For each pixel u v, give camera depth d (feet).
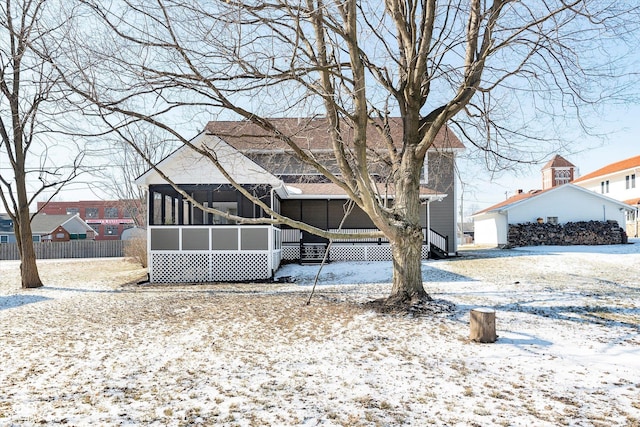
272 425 11.51
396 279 28.84
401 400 13.17
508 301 29.48
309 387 14.51
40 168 46.32
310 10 20.48
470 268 48.60
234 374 16.08
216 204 63.16
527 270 45.78
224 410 12.58
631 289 33.42
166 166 48.21
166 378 15.72
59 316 28.86
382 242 63.00
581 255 56.59
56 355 19.08
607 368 15.94
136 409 12.74
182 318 27.25
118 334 23.15
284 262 62.59
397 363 17.08
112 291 41.96
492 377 15.21
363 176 23.80
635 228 103.76
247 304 31.94
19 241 46.29
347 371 16.20
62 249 106.52
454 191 68.33
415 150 28.40
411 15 27.73
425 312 26.09
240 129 26.35
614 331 21.40
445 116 26.21
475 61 27.66
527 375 15.34
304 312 28.22
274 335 22.35
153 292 40.55
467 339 20.51
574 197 82.28
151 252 48.88
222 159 47.78
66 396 13.93
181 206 49.55
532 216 81.92
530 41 25.35
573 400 12.95
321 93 22.09
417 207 29.01
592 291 32.71
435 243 64.28
